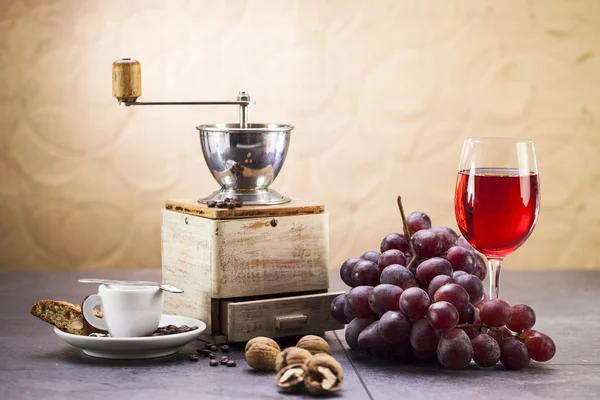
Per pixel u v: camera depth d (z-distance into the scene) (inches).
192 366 52.3
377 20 103.8
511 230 52.7
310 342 51.2
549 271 92.2
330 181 105.3
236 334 57.2
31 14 102.5
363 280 55.0
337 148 105.0
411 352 53.2
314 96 104.2
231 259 58.4
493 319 51.5
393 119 104.9
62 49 102.8
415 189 105.7
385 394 46.6
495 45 104.7
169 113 103.9
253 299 60.3
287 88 103.9
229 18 102.9
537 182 53.6
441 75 104.7
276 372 50.7
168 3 102.3
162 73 103.2
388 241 57.0
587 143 106.0
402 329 50.8
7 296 75.1
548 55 105.0
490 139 53.5
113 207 105.1
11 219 105.1
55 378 49.3
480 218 52.9
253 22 103.1
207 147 62.0
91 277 87.9
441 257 55.5
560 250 107.6
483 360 51.4
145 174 104.7
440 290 51.3
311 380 46.5
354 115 104.7
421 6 103.9
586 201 106.7
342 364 53.0
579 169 106.3
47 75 103.3
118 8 102.5
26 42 102.7
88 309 55.1
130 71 59.5
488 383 48.8
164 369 51.5
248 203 61.2
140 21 102.6
